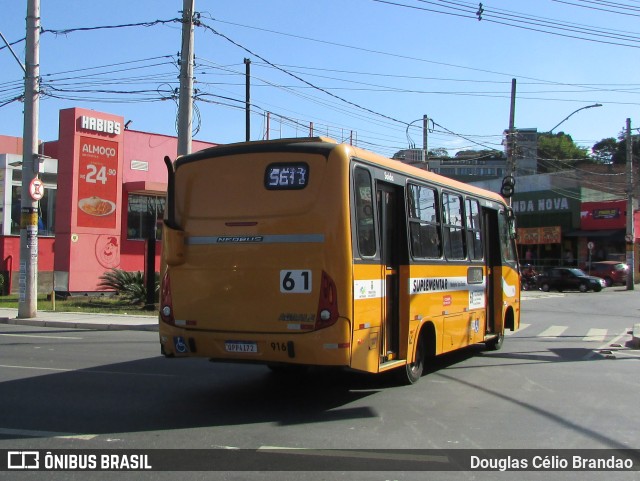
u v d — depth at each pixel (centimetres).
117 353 1265
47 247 2916
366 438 664
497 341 1391
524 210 5666
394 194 902
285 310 749
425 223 976
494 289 1334
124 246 2958
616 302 3134
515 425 733
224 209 796
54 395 854
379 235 834
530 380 1040
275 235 762
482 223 1269
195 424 714
